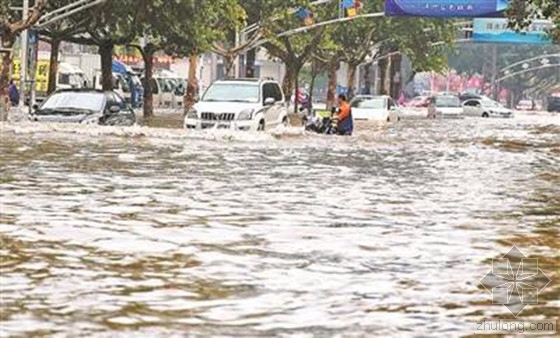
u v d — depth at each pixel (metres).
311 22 108.69
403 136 74.88
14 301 16.28
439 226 25.75
